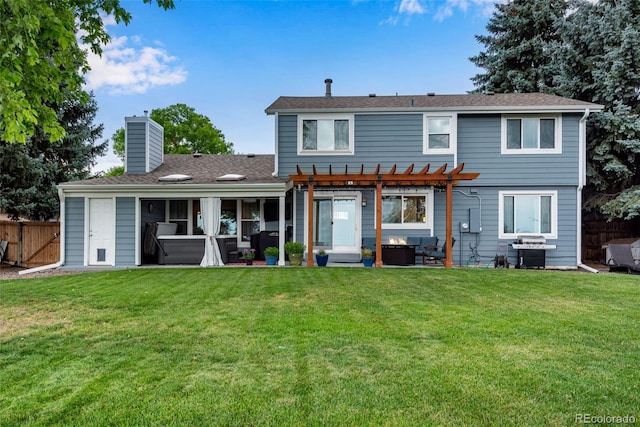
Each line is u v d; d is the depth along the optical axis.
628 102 13.81
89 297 6.50
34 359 3.68
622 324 4.83
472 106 11.71
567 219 11.77
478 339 4.23
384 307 5.75
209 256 11.59
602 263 13.59
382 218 12.20
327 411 2.68
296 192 12.27
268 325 4.78
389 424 2.51
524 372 3.32
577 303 6.07
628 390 2.99
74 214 11.73
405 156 11.97
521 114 11.79
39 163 14.25
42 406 2.76
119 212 11.68
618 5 13.24
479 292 6.95
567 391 2.97
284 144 12.19
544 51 18.42
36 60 4.42
